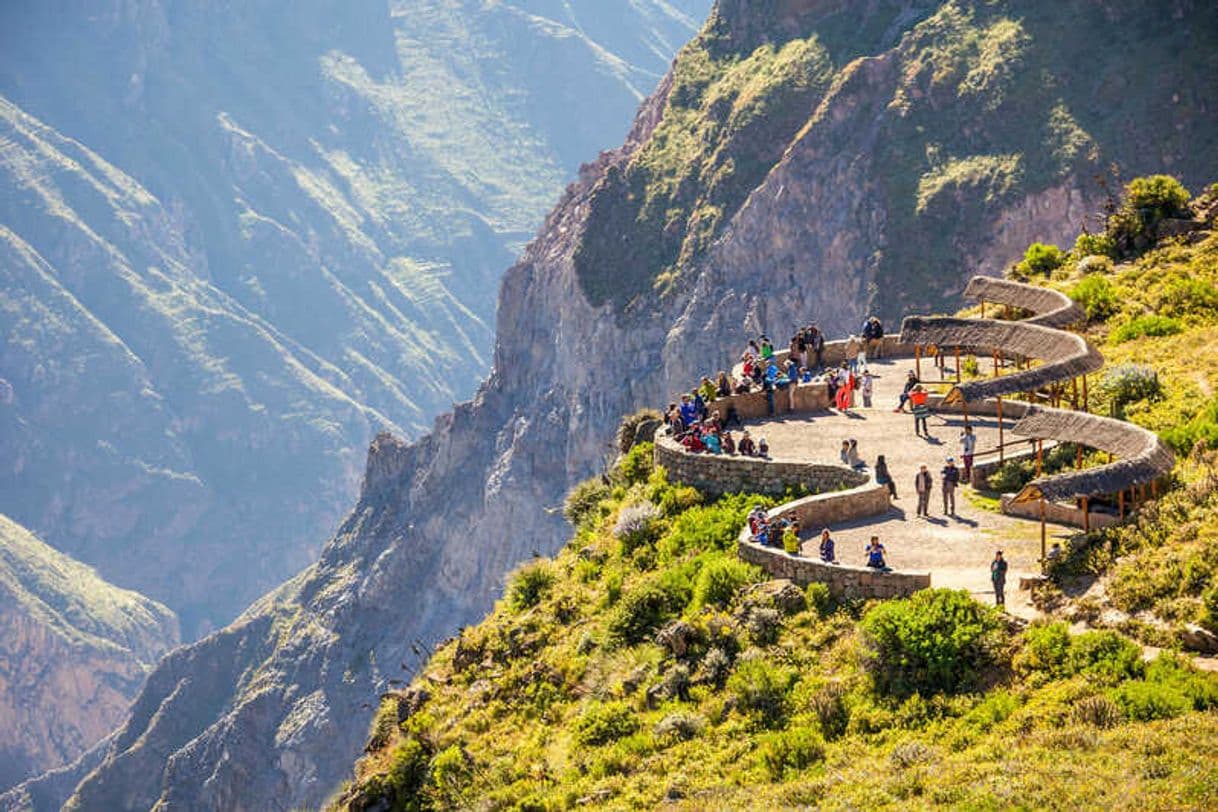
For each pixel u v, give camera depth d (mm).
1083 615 47219
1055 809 39094
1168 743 40500
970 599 48594
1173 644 44719
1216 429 57438
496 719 57875
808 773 45625
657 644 55500
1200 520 49062
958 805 40406
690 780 47312
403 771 57281
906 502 59812
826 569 52781
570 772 51156
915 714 46312
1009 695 45312
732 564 55594
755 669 49906
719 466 64062
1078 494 50250
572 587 64188
